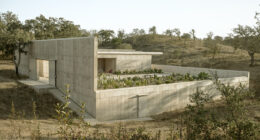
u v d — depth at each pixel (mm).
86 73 14141
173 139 6418
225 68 34125
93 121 12719
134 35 84625
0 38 21922
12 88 17875
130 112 14453
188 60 43156
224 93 6191
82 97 14758
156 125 12031
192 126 6219
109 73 24609
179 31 67500
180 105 16891
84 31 74000
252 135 5371
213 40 56594
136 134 6859
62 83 17562
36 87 18016
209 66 36844
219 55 42781
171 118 13945
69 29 50312
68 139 4570
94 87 13383
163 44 64625
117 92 13859
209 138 6004
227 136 6000
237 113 5969
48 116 12789
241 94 6133
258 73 28469
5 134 6895
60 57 17672
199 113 6574
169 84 16094
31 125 9359
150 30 79688
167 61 45594
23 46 23453
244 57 38594
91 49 13508
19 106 14023
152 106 15383
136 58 25969
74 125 8227
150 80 18297
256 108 13773
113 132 7008
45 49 20250
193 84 17422
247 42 31297
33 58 22938
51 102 15555
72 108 14547
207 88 18312
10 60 38469
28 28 43750
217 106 15344
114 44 69438
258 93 19609
